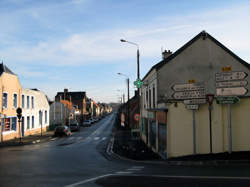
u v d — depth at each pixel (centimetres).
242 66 1733
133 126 4353
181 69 1756
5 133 2959
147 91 2375
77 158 1580
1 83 2895
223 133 1410
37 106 4184
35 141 2853
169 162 1259
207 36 1759
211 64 1747
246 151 1314
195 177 867
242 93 1204
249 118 1394
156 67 1773
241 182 774
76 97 9912
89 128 5603
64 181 870
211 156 1252
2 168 1181
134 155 1714
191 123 1434
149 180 852
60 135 3644
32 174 1016
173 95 1377
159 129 1752
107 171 1077
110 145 2492
